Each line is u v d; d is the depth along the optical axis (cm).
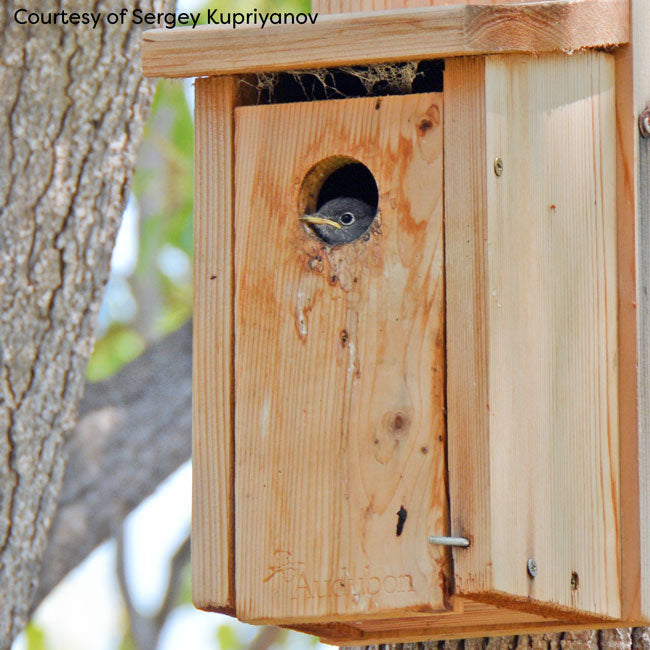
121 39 977
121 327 1636
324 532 737
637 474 794
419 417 727
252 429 754
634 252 805
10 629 1024
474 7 721
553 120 768
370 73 788
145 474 1340
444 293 729
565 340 764
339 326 746
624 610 793
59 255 991
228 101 777
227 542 754
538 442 738
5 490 1011
